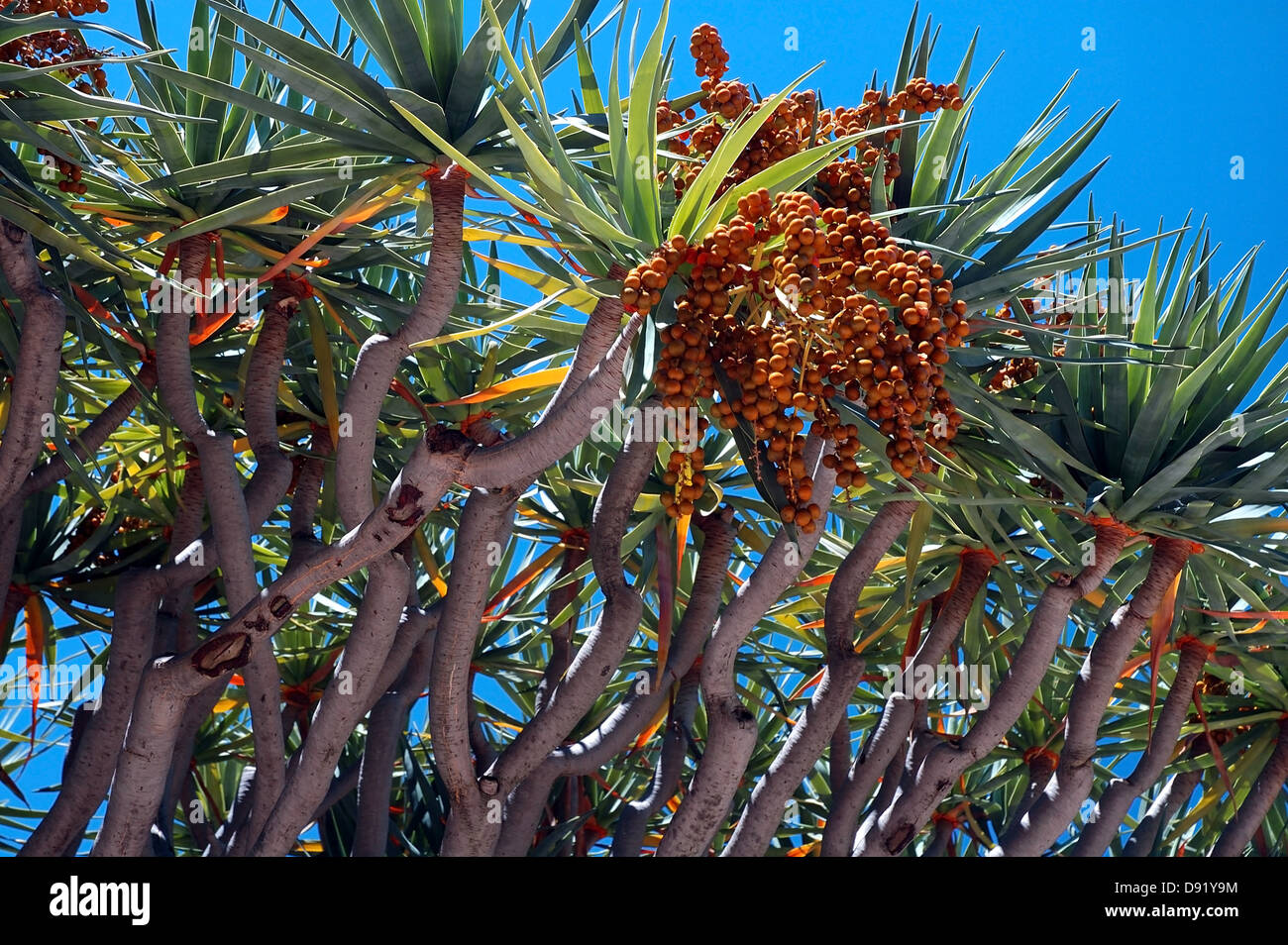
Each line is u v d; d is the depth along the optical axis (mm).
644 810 5457
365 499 3557
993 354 4020
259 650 3977
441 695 3777
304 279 4684
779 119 3828
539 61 3730
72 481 6055
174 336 4125
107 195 4406
